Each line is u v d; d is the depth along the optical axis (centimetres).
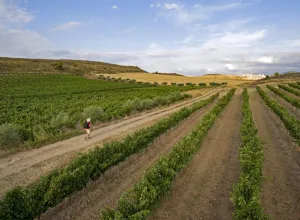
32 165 1429
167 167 1121
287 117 2191
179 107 4041
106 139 2009
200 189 1178
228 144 1927
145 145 1641
